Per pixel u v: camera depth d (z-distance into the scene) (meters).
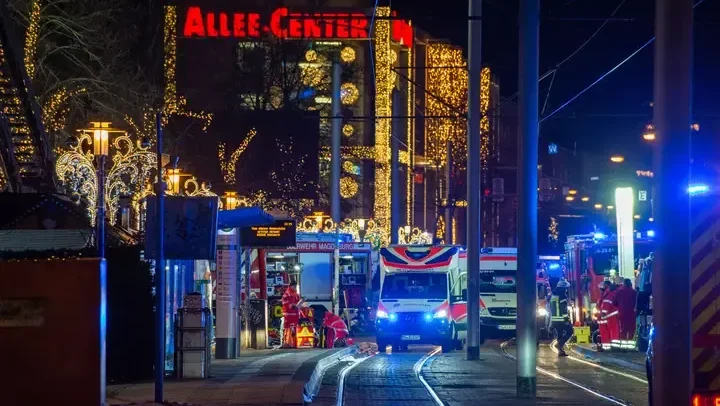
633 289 60.31
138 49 89.62
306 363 47.53
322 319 70.25
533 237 36.97
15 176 43.06
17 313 20.81
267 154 95.44
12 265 20.84
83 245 39.59
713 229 20.95
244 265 62.00
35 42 59.25
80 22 69.19
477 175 57.50
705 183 21.08
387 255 68.19
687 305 17.83
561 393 38.69
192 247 34.12
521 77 36.81
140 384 36.91
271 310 65.25
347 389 39.97
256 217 48.97
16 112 44.81
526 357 36.84
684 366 17.78
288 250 77.75
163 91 88.62
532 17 36.84
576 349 67.75
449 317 66.19
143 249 40.91
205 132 93.62
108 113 71.69
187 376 39.09
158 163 30.23
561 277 90.94
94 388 20.77
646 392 39.06
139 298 39.09
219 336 51.41
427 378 45.00
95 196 49.09
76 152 50.16
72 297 20.83
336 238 78.19
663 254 17.89
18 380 20.72
